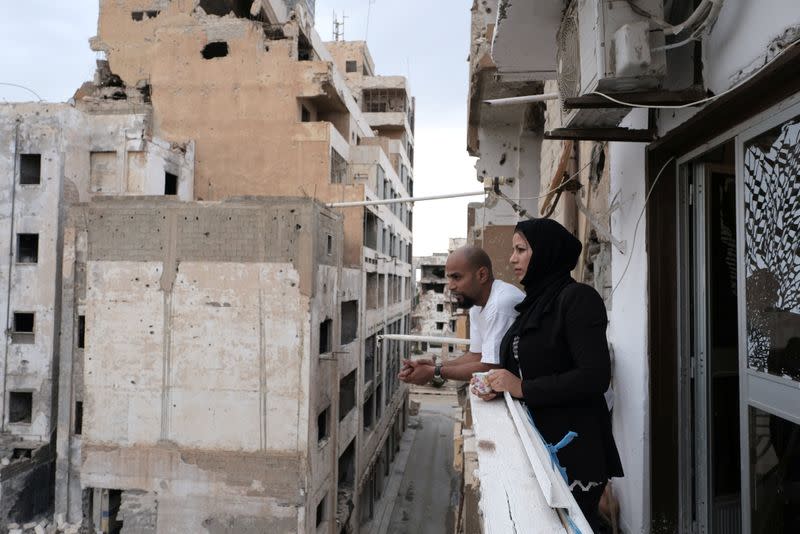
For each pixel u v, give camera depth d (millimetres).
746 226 1984
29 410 15914
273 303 12484
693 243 2598
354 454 17938
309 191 19234
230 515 12391
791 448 1778
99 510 12922
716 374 2566
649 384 2633
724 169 2570
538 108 7664
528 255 1943
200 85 19781
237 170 19547
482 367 2164
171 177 18703
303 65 19422
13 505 13750
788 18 1600
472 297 2295
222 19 19766
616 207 3113
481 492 1206
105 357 12711
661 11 2064
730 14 1924
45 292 15398
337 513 15422
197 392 12547
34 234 15680
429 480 24797
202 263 12609
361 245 19188
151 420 12594
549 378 1654
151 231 12703
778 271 1778
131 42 20234
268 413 12430
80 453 14219
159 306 12648
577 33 2375
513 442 1433
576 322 1688
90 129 16750
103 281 12750
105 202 12797
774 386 1789
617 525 2975
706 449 2514
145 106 19875
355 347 18422
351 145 23453
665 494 2592
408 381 2312
